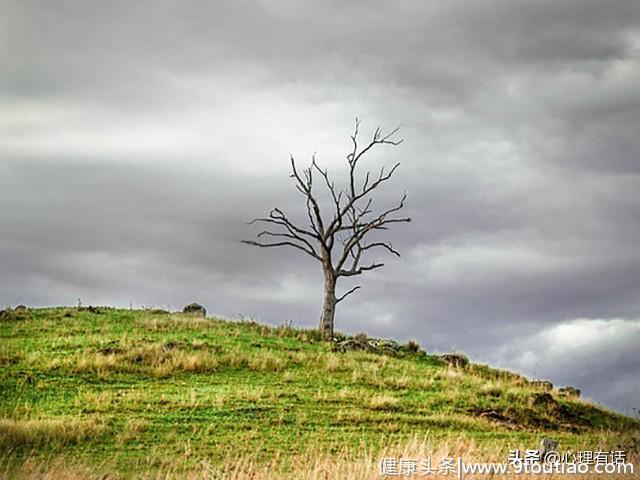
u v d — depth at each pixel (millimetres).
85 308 55438
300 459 26188
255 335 50219
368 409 34562
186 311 58156
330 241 59688
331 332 58000
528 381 48406
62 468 22969
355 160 61750
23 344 43188
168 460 25641
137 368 39125
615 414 41000
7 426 27688
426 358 51375
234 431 29938
